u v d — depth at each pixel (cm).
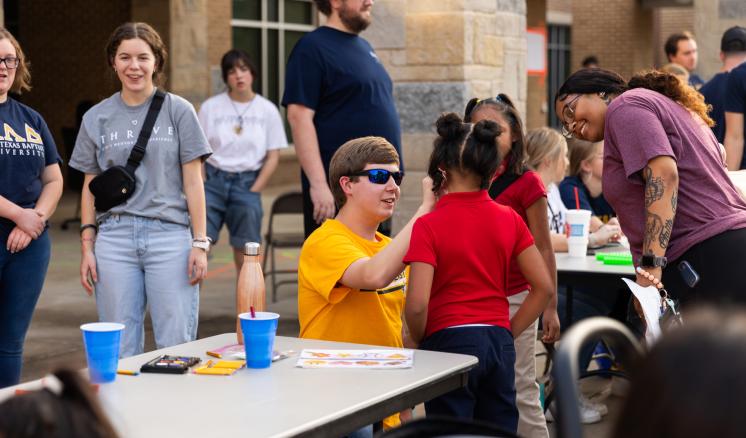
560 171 484
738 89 630
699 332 94
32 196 420
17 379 427
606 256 482
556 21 2358
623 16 2366
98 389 250
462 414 313
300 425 220
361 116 493
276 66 1817
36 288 424
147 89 419
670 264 352
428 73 742
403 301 349
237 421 223
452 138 320
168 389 253
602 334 141
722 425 90
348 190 339
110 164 418
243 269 315
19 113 420
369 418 243
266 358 276
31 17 1747
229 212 738
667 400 93
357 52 498
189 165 423
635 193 355
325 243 330
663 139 340
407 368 275
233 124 737
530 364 391
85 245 425
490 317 319
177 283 419
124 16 1698
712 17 998
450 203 321
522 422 392
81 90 1738
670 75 360
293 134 495
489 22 757
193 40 1334
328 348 303
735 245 338
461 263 317
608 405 516
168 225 419
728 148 638
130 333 419
